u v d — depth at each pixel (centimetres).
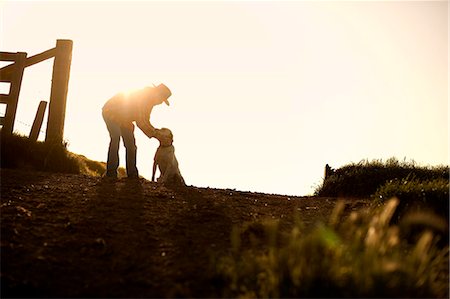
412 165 1466
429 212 725
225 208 820
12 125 1273
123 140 1152
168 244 639
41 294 516
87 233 665
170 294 513
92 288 529
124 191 903
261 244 638
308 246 519
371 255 497
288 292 487
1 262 571
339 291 483
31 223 689
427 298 491
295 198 1007
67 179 991
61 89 1291
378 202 819
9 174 979
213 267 560
